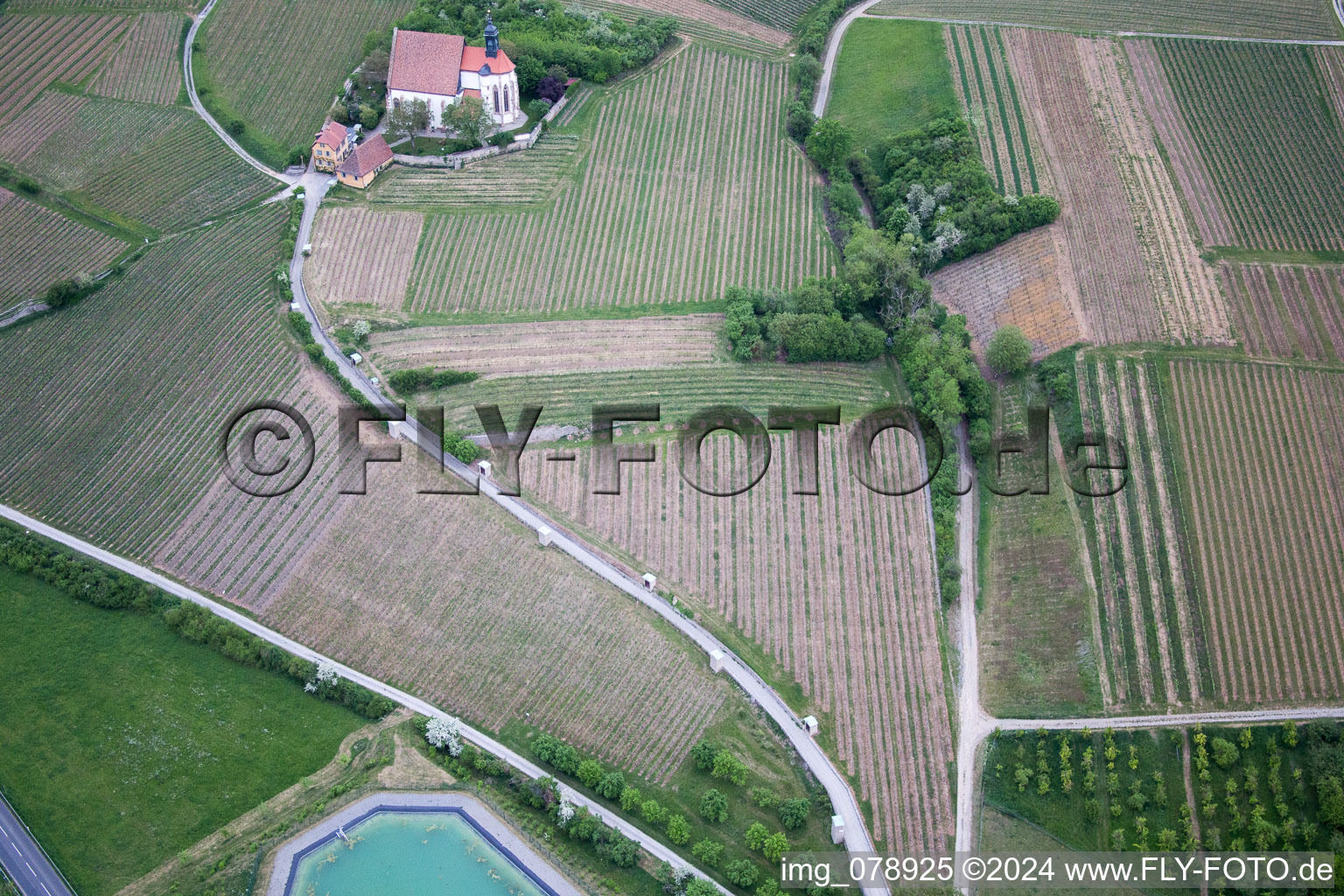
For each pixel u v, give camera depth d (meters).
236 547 130.75
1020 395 154.12
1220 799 115.75
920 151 181.50
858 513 139.62
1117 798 116.62
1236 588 131.38
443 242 169.25
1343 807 111.25
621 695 120.69
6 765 112.75
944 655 128.25
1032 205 171.12
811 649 127.19
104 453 139.75
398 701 118.75
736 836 112.50
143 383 147.12
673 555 133.88
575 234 172.38
